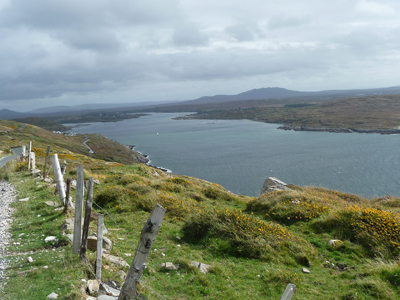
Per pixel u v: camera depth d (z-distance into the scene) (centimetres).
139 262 412
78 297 538
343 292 755
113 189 1616
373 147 14338
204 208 1599
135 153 15325
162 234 1148
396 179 8062
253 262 954
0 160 3847
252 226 1141
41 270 648
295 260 984
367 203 2058
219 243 1055
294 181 8562
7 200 1379
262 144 17262
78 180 724
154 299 627
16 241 859
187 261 868
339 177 8712
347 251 1052
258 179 9000
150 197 1564
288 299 356
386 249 1016
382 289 743
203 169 10931
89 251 788
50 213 1108
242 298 714
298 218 1434
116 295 565
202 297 699
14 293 555
